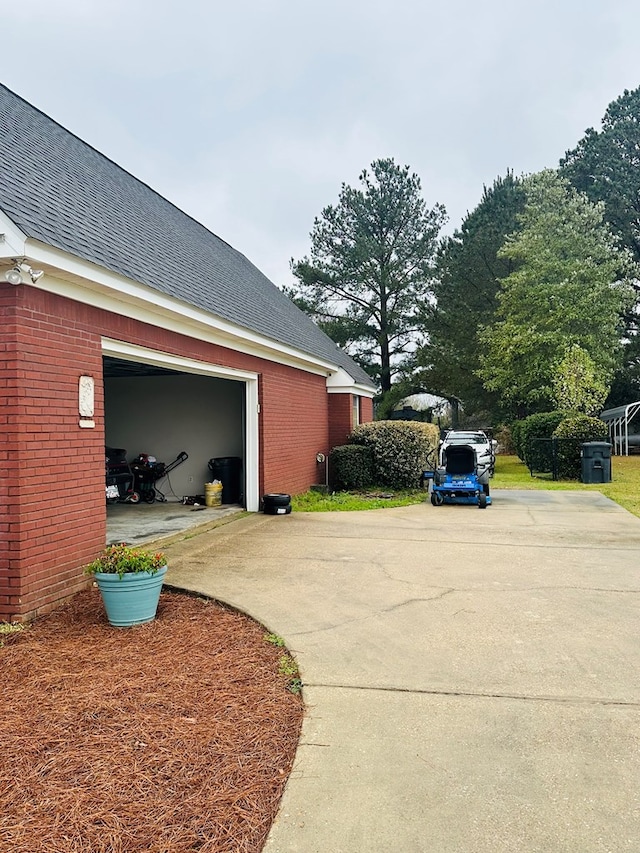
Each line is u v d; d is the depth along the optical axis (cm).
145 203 1178
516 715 364
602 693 392
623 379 3103
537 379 2505
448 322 3141
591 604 577
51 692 394
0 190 538
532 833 260
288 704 380
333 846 254
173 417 1362
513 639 487
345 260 3347
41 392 557
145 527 982
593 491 1545
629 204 3095
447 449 1288
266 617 537
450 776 303
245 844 255
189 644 479
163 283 755
